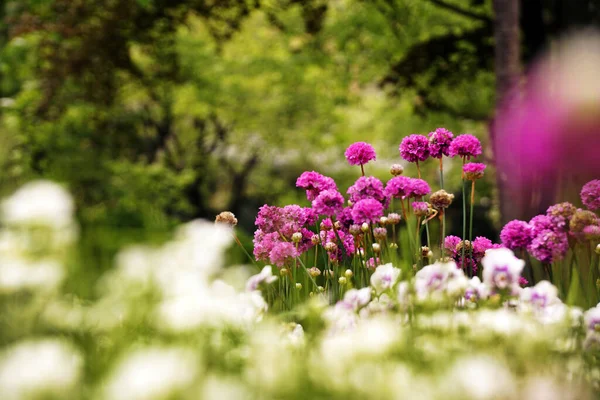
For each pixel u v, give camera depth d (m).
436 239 3.68
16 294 1.43
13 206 1.41
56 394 1.16
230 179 22.94
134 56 15.44
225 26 11.16
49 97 11.83
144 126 18.62
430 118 14.34
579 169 6.87
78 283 1.65
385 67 13.88
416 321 1.96
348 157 3.53
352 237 3.64
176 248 1.60
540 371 1.64
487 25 11.12
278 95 18.44
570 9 7.95
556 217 3.10
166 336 1.55
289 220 3.49
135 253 1.59
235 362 1.54
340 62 14.55
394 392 1.30
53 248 1.43
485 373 1.37
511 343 1.72
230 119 19.56
